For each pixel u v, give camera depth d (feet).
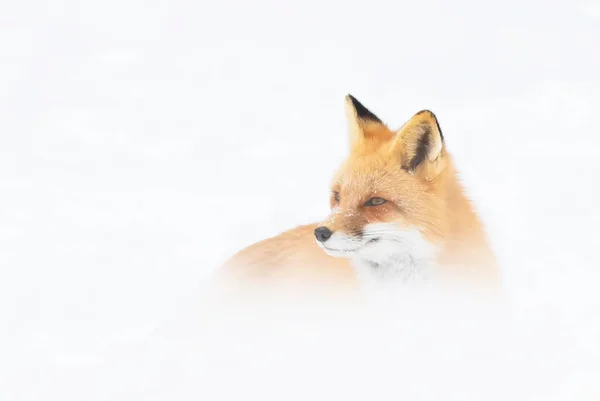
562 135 66.18
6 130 80.64
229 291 32.76
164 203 58.34
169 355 29.55
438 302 27.45
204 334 30.86
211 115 84.64
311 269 30.99
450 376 26.58
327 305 29.68
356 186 27.96
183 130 79.87
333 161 66.03
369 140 29.58
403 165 28.04
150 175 65.98
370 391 26.32
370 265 28.30
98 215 56.24
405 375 26.66
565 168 57.31
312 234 32.58
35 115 86.12
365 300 28.76
